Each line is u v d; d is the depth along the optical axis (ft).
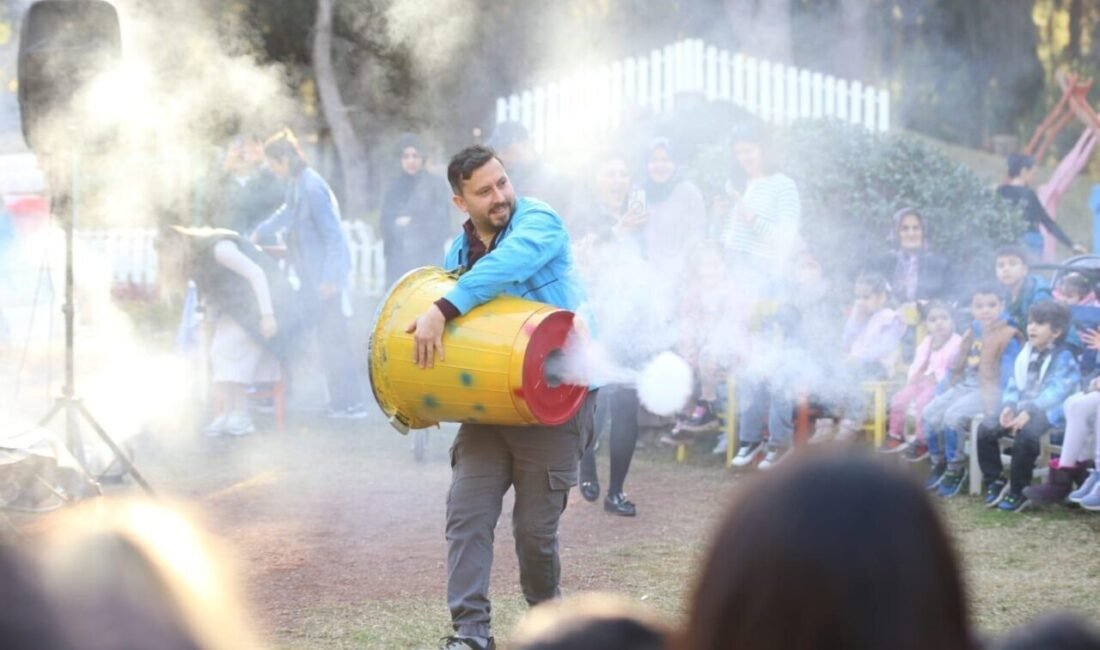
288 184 38.50
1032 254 41.83
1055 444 27.04
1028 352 25.85
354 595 20.92
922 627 5.37
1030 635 6.26
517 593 20.86
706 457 32.22
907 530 5.41
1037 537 23.56
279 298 35.63
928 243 35.40
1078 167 54.75
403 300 16.66
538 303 16.26
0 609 4.94
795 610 5.41
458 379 15.93
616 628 6.23
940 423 27.43
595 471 27.45
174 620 5.13
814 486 5.49
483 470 16.81
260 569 22.53
